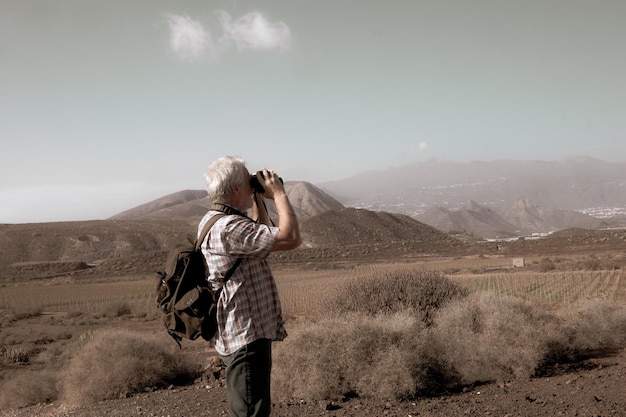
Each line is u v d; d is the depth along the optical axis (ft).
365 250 424.46
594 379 26.17
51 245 594.65
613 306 37.99
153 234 645.51
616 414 19.66
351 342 27.12
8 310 162.71
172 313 11.03
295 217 11.09
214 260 10.93
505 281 155.63
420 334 28.91
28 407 37.65
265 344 11.02
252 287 11.05
